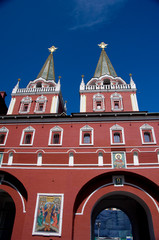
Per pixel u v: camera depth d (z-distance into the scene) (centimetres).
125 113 2458
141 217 2238
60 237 1703
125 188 1948
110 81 3209
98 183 1998
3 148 2212
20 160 2120
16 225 1834
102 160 2031
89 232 1767
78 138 2192
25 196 1998
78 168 2009
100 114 2281
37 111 2916
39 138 2242
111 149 2081
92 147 2109
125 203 2541
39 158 2116
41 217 1811
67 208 1820
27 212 1841
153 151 2030
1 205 2355
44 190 1931
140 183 1970
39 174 2020
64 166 2039
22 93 3128
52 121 2347
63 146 2153
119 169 1958
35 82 3425
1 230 2208
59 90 3125
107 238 4966
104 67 3550
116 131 2198
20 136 2286
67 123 2311
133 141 2108
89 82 3284
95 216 2492
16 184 2080
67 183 1942
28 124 2366
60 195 1891
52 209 1838
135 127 2200
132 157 2020
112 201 2570
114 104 2841
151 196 1895
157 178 1889
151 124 2202
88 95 2950
